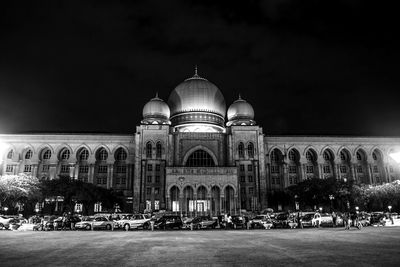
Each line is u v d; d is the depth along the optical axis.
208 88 107.19
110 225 53.69
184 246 25.73
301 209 94.31
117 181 103.81
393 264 16.92
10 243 29.06
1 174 98.69
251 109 107.31
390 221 59.66
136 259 19.23
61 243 28.83
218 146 98.19
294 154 109.62
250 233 40.59
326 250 22.56
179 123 104.19
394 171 107.31
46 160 102.88
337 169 106.25
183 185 85.06
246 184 95.38
